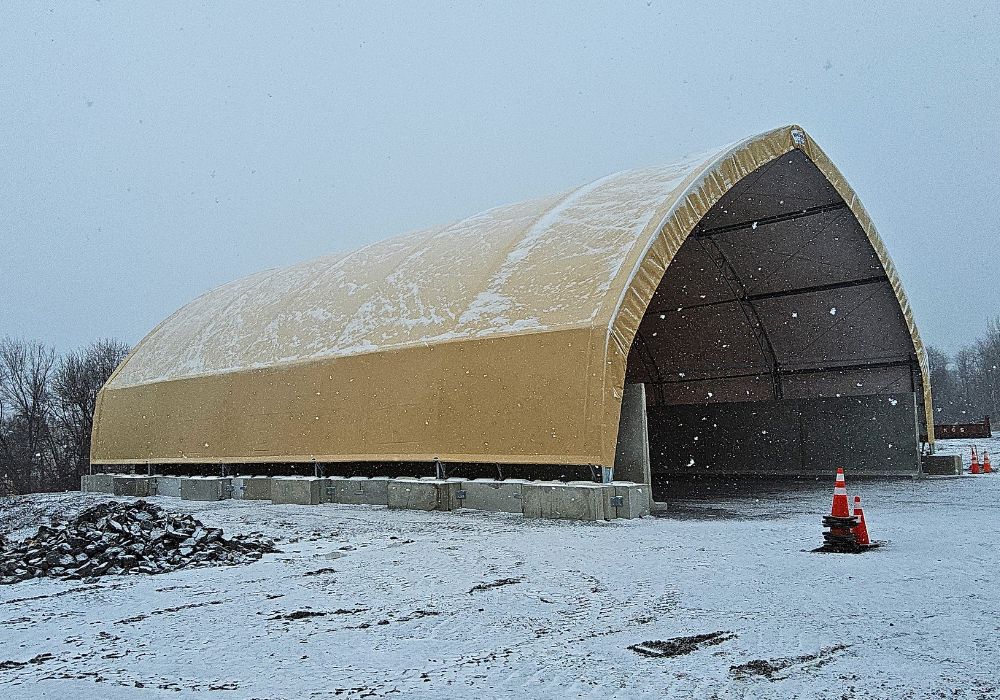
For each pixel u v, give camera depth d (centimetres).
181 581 1063
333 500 2164
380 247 2991
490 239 2381
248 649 706
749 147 2066
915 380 2773
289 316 2773
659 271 1839
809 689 558
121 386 3328
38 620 853
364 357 2214
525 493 1711
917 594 835
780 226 2461
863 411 2786
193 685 605
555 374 1750
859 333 2766
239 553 1266
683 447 3331
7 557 1225
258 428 2500
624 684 583
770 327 2919
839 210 2356
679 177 2055
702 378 3272
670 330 3164
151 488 2830
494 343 1881
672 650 663
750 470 3098
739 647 664
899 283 2553
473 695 568
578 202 2327
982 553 1084
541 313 1869
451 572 1053
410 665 645
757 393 3148
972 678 571
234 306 3272
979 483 2352
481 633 738
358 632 756
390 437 2059
